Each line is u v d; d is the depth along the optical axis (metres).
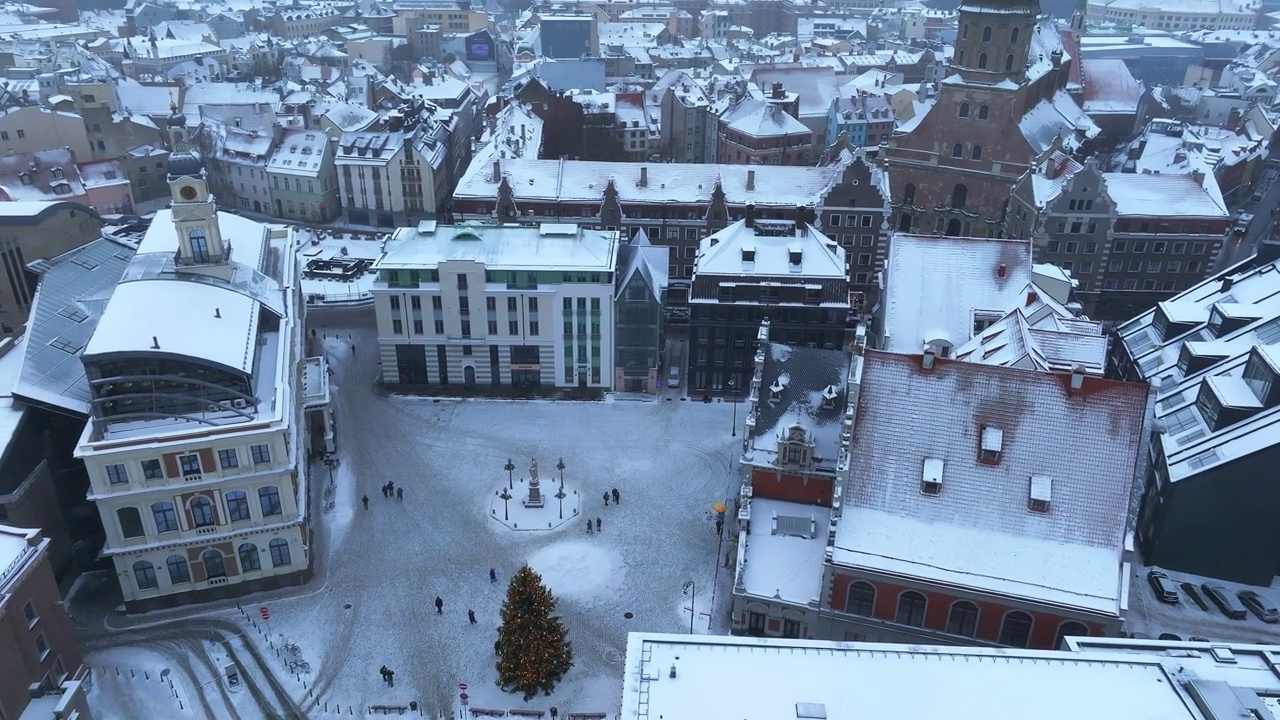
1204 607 68.25
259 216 165.75
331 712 62.09
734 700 41.00
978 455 61.34
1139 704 41.78
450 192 174.75
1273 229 115.56
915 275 89.94
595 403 101.31
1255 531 68.31
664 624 69.88
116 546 67.00
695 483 87.44
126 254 94.69
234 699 62.81
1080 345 74.19
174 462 65.69
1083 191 116.38
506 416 98.56
